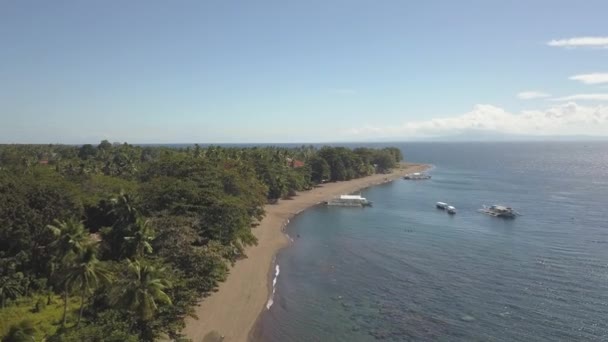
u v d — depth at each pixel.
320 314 55.00
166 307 45.84
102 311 45.97
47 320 44.75
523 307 55.84
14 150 169.25
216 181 86.38
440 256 79.06
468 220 114.00
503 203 140.75
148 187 76.25
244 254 76.88
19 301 48.91
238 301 58.06
